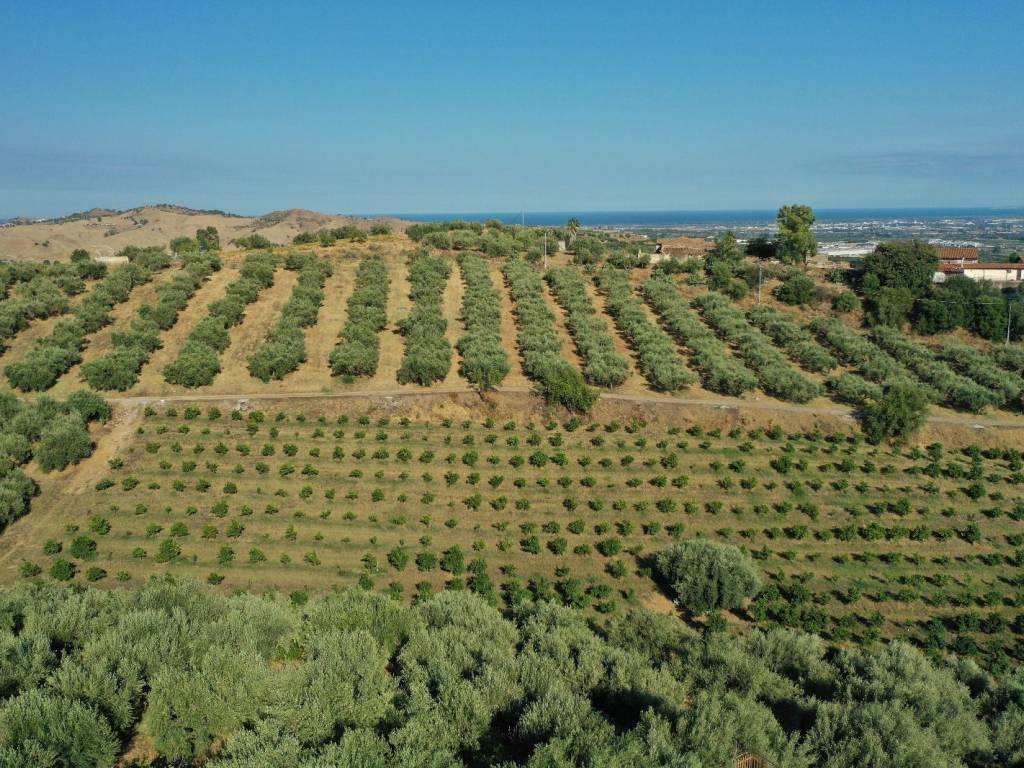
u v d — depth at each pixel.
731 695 21.14
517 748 19.44
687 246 115.19
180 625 22.84
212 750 19.14
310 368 60.28
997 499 45.47
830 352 68.19
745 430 53.84
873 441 52.19
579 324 69.62
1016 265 97.69
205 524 40.38
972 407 56.69
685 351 67.19
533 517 42.56
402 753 17.02
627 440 51.72
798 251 93.38
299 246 100.62
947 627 35.09
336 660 21.45
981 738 20.98
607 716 21.12
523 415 54.50
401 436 50.66
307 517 41.44
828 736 20.09
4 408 48.38
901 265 80.75
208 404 53.38
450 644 24.38
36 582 33.16
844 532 41.38
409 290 80.25
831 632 34.22
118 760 18.62
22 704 17.30
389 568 37.81
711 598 34.50
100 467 45.44
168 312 66.31
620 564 37.75
